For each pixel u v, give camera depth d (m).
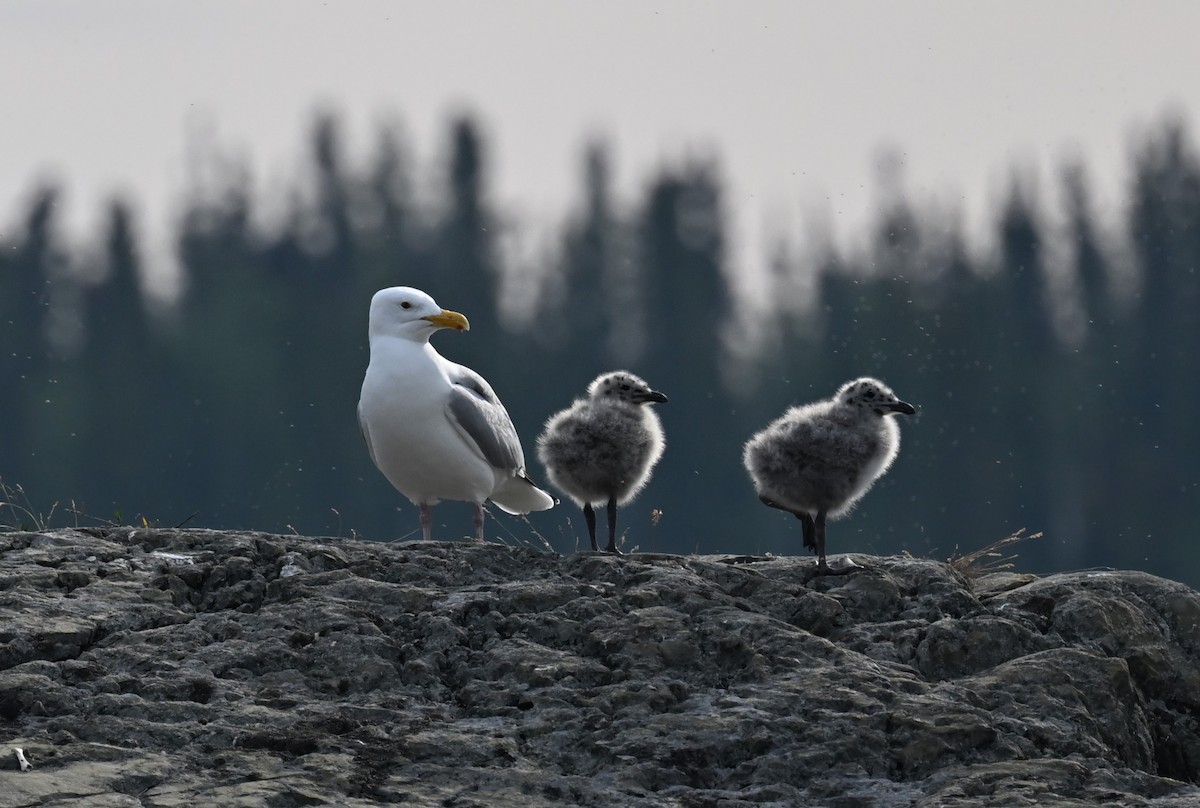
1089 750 11.20
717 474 82.56
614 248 92.75
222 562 13.50
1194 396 89.06
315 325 88.50
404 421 16.11
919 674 12.09
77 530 14.22
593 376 86.88
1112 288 95.12
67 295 91.81
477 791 10.30
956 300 91.50
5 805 9.68
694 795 10.41
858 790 10.52
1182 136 97.50
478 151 95.62
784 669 11.86
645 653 11.93
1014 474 84.69
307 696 11.52
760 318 91.50
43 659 11.74
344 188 96.12
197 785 10.12
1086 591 13.26
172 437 84.19
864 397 13.96
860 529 79.88
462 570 13.47
